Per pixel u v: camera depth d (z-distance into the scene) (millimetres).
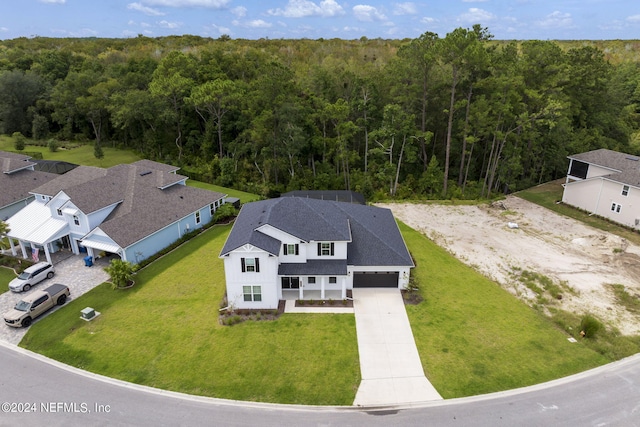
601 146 61469
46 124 82562
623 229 42750
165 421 19922
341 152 56000
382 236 33188
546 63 53406
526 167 61844
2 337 26219
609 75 66062
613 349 24672
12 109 81938
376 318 27703
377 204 51656
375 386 22016
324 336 25859
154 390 21812
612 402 20938
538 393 21547
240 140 63688
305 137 58344
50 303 28828
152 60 83438
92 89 72688
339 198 47656
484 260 36219
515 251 38000
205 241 40094
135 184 41531
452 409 20594
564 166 59000
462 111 57188
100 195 38281
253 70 75000
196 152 69375
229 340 25516
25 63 93875
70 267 35156
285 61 96312
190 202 42625
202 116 65750
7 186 44812
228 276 27578
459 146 60031
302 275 28797
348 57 100312
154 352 24547
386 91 60438
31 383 22359
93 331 26562
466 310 28672
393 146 57812
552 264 35375
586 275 33469
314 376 22672
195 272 33969
